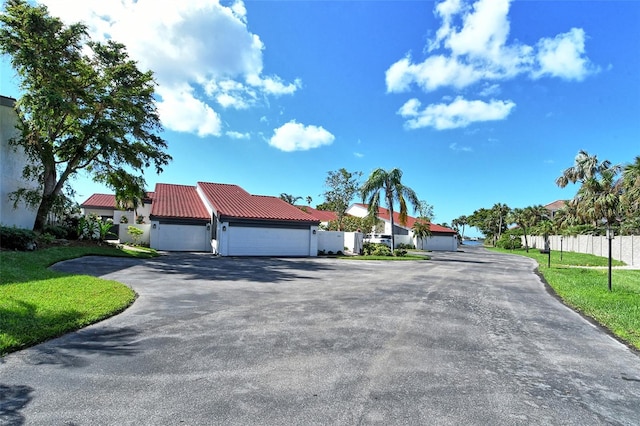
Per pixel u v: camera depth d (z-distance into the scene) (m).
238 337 5.58
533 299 10.34
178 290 9.34
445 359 4.96
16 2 15.22
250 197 27.48
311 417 3.29
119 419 3.16
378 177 27.94
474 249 57.84
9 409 3.28
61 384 3.82
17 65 15.16
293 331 6.00
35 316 5.86
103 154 17.78
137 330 5.82
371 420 3.28
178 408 3.38
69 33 16.00
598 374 4.65
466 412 3.50
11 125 16.14
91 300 7.25
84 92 16.80
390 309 8.00
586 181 38.94
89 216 20.64
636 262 26.20
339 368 4.48
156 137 19.83
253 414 3.31
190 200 27.53
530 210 65.12
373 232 41.91
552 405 3.73
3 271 8.91
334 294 9.66
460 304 9.01
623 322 7.35
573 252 41.44
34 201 16.89
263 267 15.78
